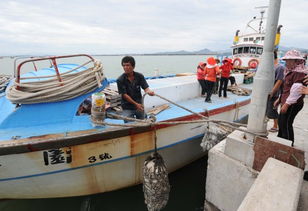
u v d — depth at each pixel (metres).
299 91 2.56
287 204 1.59
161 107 4.14
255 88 2.32
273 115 4.03
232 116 4.93
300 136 4.16
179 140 3.61
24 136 2.53
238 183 2.54
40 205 3.39
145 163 2.88
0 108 3.24
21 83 2.70
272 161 2.15
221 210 2.80
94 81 2.99
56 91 2.72
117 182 3.34
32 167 2.62
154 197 2.84
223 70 5.47
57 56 2.87
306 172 2.44
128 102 3.21
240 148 2.50
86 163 2.81
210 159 2.81
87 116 3.02
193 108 4.36
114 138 2.81
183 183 4.01
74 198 3.46
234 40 11.94
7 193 2.87
